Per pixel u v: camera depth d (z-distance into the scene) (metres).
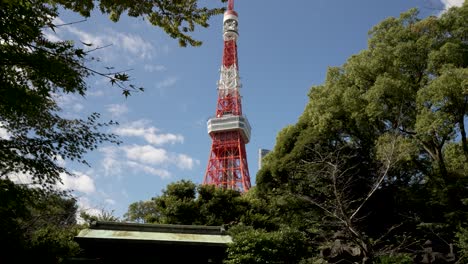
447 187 20.55
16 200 7.29
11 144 7.53
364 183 23.20
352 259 15.92
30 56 6.02
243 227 17.48
